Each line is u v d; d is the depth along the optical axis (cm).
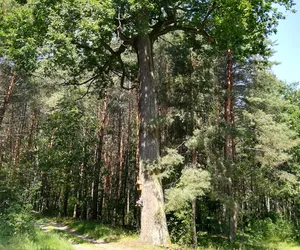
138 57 1486
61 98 2308
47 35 1139
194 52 1645
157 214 1226
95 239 1466
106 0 1107
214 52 1622
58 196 3369
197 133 1326
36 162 2664
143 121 1363
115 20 1338
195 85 1594
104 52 1641
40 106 2800
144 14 1284
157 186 1266
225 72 2022
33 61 1155
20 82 2341
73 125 2428
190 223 1337
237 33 1235
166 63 1814
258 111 1828
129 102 2694
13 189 1312
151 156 1298
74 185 2609
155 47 1950
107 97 2492
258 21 1286
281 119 2247
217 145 1597
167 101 1723
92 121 2550
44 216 2848
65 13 1100
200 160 1647
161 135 1766
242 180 1720
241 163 1518
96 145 2889
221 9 1230
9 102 2383
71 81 1773
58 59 1160
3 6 1627
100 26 1138
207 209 2067
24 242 872
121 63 1681
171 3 1349
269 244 2025
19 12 1195
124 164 2955
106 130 2898
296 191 2256
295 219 2986
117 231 1599
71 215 3225
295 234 2373
